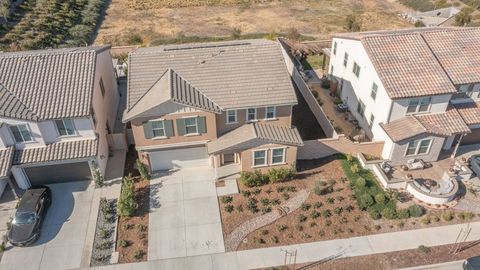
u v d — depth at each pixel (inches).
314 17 2529.5
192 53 1216.2
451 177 1138.0
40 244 993.5
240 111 1146.7
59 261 953.5
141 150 1150.3
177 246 988.6
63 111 1072.2
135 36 2154.3
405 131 1160.2
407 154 1205.7
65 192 1139.9
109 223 1047.0
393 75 1185.4
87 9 2484.0
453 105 1253.1
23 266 941.2
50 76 1144.8
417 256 960.9
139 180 1179.9
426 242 994.7
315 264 944.9
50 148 1104.2
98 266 942.4
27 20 2171.5
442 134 1156.5
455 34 1318.9
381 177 1162.6
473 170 1188.5
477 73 1218.6
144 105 1095.6
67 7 2396.7
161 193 1135.6
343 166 1220.5
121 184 1165.1
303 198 1115.9
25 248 983.6
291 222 1046.4
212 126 1139.3
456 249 973.8
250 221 1050.1
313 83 1721.2
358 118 1422.2
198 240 1002.1
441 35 1312.7
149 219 1058.7
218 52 1219.2
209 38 2144.4
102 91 1285.7
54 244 994.1
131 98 1140.5
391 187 1139.3
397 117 1205.7
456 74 1214.3
